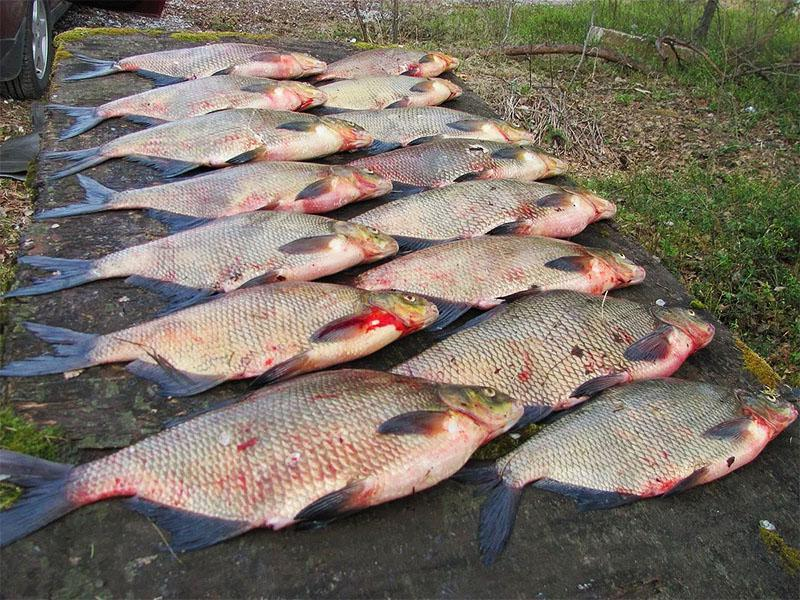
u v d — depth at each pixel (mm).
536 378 773
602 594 628
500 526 647
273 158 1057
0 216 1258
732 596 646
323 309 769
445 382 755
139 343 724
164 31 1536
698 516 696
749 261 1338
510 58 2398
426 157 1096
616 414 723
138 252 829
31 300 794
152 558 594
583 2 3018
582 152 1851
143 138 1026
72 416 682
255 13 2691
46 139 1080
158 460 614
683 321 845
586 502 681
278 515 606
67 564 585
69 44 1398
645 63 2434
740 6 3051
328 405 655
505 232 985
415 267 874
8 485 614
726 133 2037
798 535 701
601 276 924
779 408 759
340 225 882
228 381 734
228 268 833
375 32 2447
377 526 639
